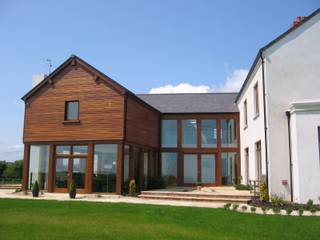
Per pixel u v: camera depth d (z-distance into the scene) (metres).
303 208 12.69
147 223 9.92
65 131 19.84
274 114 15.78
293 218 10.93
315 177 14.27
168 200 17.16
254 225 9.74
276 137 15.62
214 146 25.30
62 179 19.73
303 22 16.11
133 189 18.62
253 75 18.88
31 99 20.92
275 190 15.31
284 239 8.12
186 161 25.59
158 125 25.36
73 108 20.09
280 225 9.74
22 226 9.13
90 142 19.25
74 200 15.91
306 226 9.59
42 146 20.52
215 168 25.19
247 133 21.38
